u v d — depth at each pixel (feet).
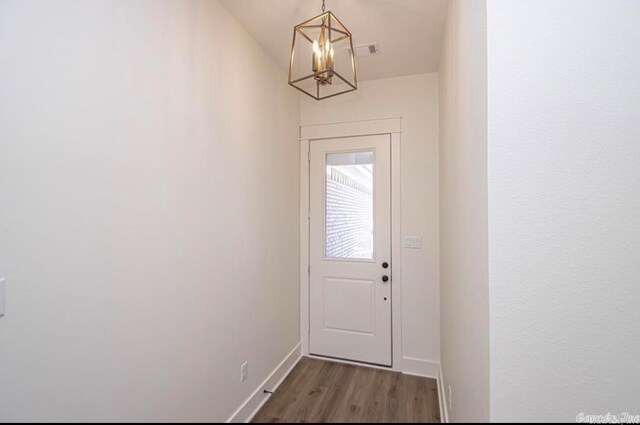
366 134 8.81
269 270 7.37
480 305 2.73
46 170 2.89
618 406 2.26
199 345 4.94
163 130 4.26
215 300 5.35
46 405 2.90
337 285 9.01
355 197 8.96
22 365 2.73
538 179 2.36
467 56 3.44
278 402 6.91
